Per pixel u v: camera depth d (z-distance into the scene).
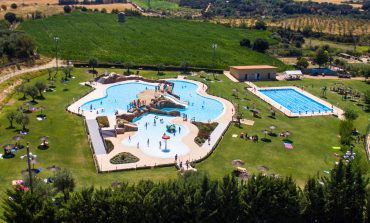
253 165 87.81
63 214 56.34
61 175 66.56
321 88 151.12
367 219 64.31
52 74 148.00
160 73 161.88
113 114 114.06
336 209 64.81
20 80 135.62
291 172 85.62
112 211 57.00
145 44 197.12
